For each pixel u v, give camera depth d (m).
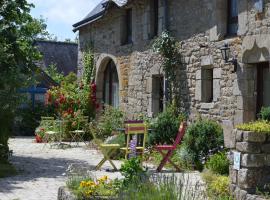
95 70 17.47
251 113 9.55
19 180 8.47
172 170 9.20
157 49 12.47
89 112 17.05
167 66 12.30
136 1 13.83
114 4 15.02
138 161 6.81
